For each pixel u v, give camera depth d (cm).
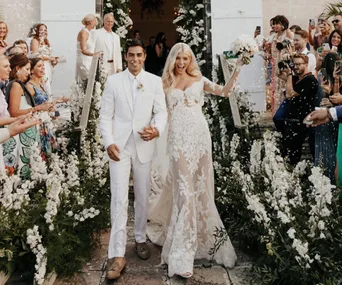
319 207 325
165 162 480
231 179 443
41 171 398
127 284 352
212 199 390
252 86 794
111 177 373
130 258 399
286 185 350
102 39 755
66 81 810
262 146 471
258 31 783
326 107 392
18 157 430
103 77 679
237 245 426
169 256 363
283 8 838
